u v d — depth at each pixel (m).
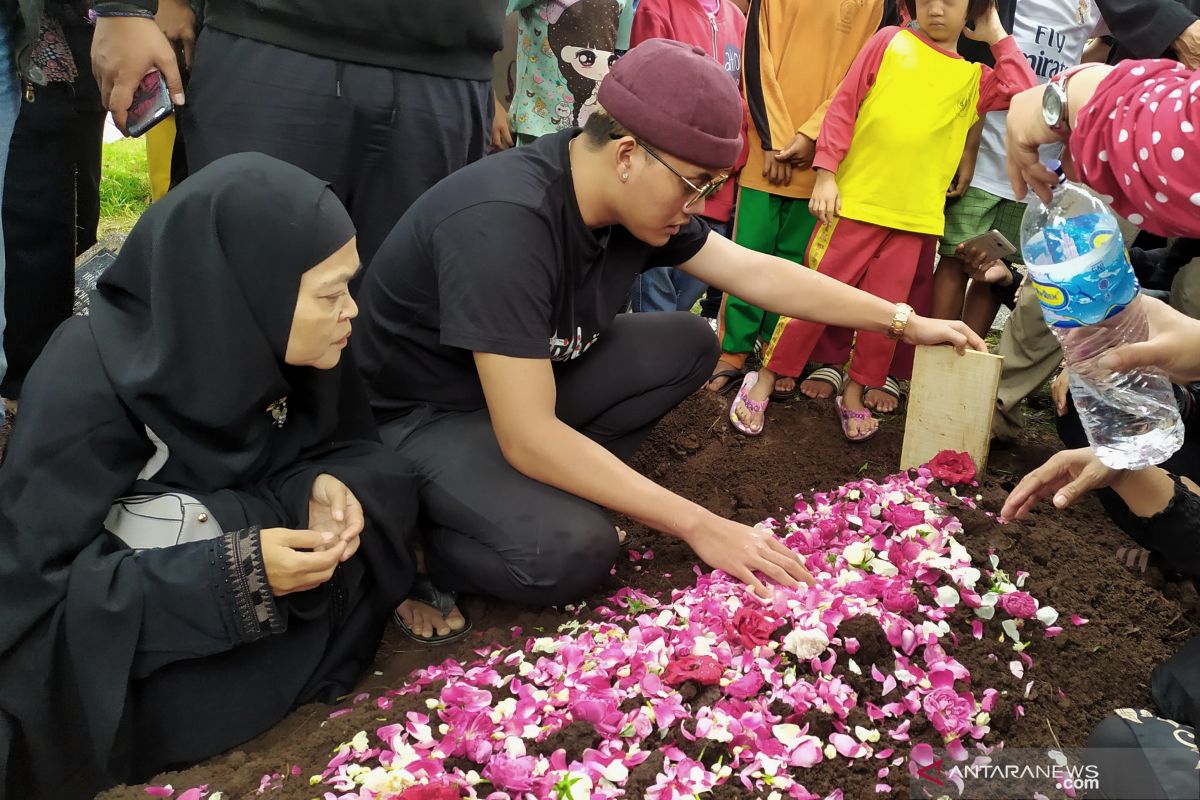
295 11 2.71
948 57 3.24
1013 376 3.25
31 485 1.92
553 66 3.68
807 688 1.97
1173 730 1.72
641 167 2.18
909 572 2.34
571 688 2.02
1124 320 1.87
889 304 2.77
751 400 3.47
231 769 2.03
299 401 2.31
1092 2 3.86
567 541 2.34
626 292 2.63
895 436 3.45
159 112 2.83
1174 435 2.02
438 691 2.15
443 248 2.29
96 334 2.03
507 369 2.26
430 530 2.55
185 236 1.95
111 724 1.92
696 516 2.32
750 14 3.64
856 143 3.33
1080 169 1.94
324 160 2.90
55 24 2.93
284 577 1.98
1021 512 2.44
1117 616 2.34
